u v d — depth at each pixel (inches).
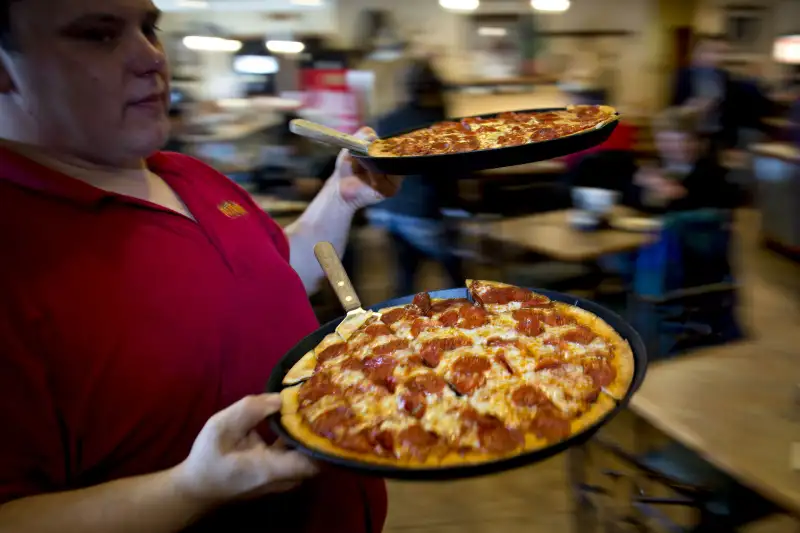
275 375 36.6
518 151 40.5
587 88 249.9
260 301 38.9
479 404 32.9
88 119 32.5
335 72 164.1
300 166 156.3
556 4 279.4
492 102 257.8
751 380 63.8
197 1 259.6
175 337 33.9
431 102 131.6
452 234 147.9
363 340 39.8
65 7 30.2
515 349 37.0
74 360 30.6
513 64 277.6
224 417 29.0
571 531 86.9
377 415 32.9
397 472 28.2
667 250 107.0
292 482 29.9
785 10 310.3
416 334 40.0
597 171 129.7
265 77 241.3
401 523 91.6
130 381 32.0
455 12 276.8
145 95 33.9
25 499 28.2
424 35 278.7
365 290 171.3
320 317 135.3
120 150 34.3
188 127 176.9
